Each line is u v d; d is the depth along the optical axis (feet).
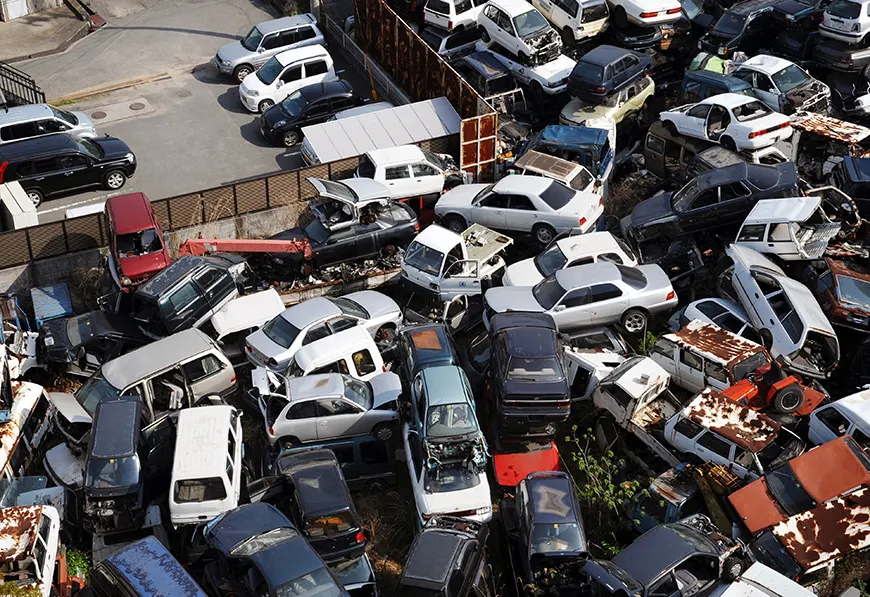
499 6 102.53
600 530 59.57
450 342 70.28
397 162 86.99
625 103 96.68
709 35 104.27
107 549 57.88
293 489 57.41
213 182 93.30
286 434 64.08
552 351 64.18
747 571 51.83
